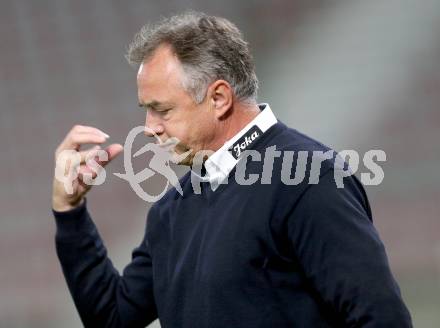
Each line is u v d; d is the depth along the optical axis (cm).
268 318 752
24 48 3997
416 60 3366
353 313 714
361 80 3369
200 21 812
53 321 2892
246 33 3766
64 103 3781
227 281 759
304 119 3269
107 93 3781
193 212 829
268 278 757
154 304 924
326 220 729
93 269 912
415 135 3116
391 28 3538
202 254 788
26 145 3659
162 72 795
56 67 3916
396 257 2675
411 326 722
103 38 3941
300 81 3456
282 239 755
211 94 801
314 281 738
